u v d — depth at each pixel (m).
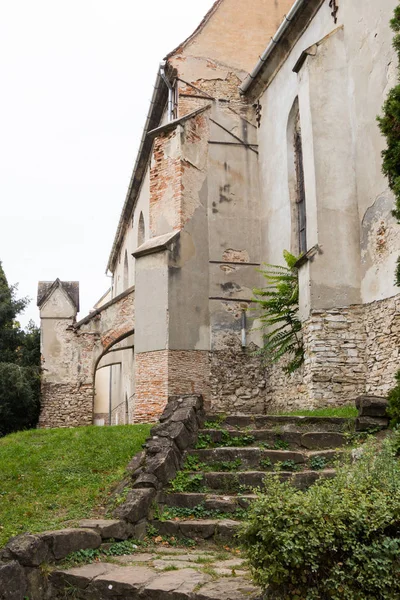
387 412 9.25
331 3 15.34
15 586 5.33
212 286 18.59
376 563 4.64
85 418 20.14
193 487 7.90
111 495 7.81
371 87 13.66
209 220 19.03
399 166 10.18
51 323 20.80
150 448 8.36
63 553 5.98
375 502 4.96
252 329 17.58
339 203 14.09
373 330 13.21
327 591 4.66
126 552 6.45
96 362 20.41
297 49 17.25
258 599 4.88
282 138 17.94
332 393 13.29
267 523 4.91
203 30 20.88
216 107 20.06
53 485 8.40
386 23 13.14
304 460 8.31
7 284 25.14
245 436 9.03
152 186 19.30
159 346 17.52
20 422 20.72
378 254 13.16
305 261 14.04
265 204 19.17
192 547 6.80
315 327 13.55
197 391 17.70
